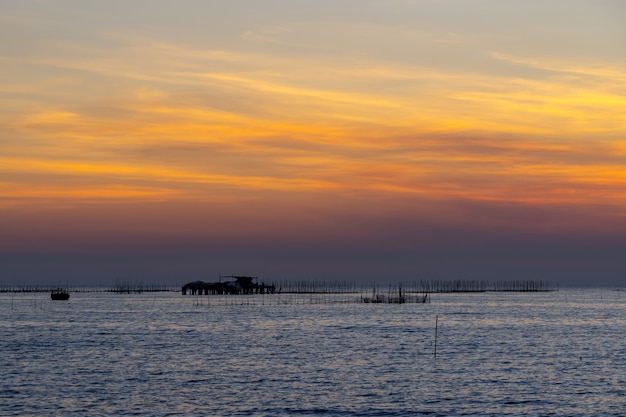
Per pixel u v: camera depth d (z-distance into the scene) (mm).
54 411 66062
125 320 173000
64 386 77688
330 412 66062
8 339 125625
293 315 190500
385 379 82000
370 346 114062
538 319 178000
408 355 102688
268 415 64938
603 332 139625
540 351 107562
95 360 97938
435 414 65188
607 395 73062
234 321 169000
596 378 82750
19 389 75875
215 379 82188
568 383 79500
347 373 86250
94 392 74438
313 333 136875
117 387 77188
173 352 106938
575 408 67562
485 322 166000
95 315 192875
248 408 67500
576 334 135125
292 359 98688
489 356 101625
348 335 132500
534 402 69875
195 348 112125
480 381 80688
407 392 74500
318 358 99625
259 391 75125
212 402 69938
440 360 97375
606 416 64688
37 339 125750
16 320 173125
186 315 191875
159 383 79625
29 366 92062
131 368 90500
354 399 71188
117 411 66188
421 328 147625
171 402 69812
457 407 67812
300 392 74562
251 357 101000
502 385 78250
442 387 77125
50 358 99875
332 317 182250
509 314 198750
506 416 64562
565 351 107688
